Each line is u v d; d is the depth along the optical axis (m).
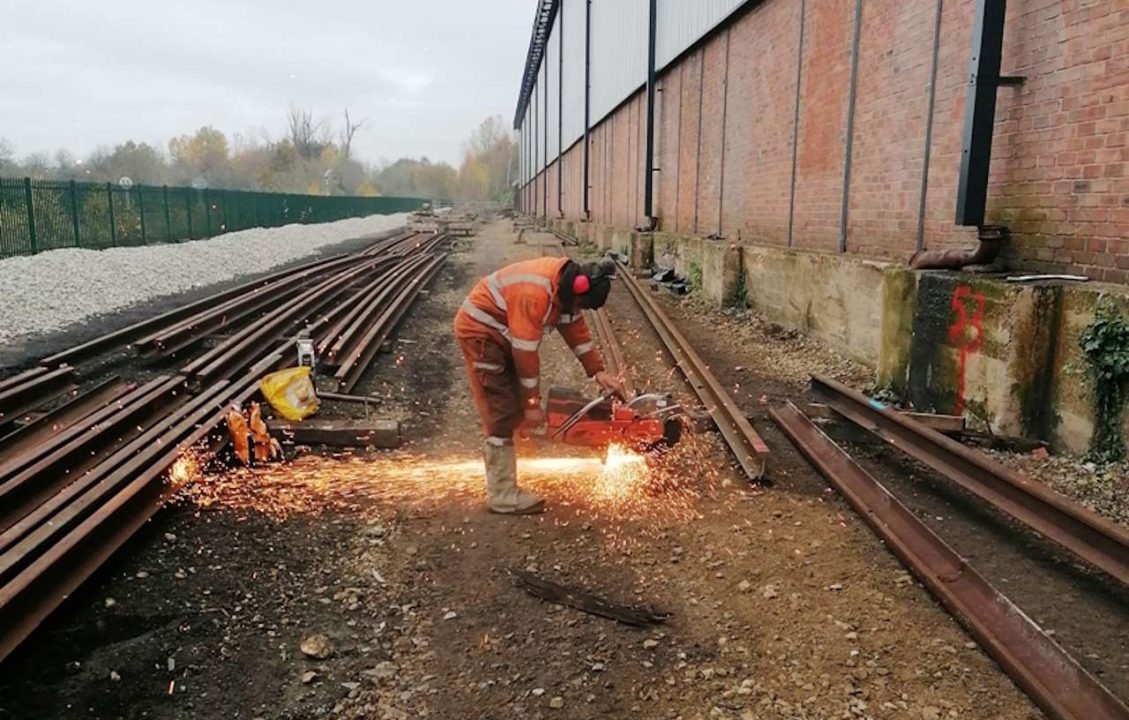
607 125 25.81
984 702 2.74
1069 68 5.23
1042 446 5.10
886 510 4.25
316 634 3.28
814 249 9.87
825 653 3.07
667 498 4.63
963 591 3.38
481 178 117.56
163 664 3.04
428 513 4.45
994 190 6.00
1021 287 4.98
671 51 16.98
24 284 12.62
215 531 4.14
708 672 2.97
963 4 6.48
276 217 37.41
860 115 8.45
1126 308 4.49
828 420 5.95
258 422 5.22
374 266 17.47
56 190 20.00
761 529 4.18
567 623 3.34
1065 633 3.13
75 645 3.11
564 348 9.25
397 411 6.53
